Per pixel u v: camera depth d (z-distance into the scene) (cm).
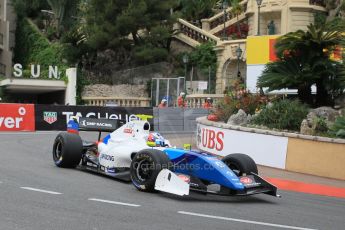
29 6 4738
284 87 1739
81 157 1115
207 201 870
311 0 3738
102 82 3794
